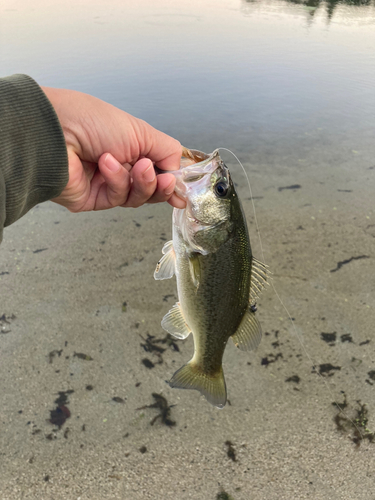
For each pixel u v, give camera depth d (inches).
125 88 49.6
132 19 96.7
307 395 17.2
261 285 13.6
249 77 57.6
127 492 14.2
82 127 10.3
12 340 18.9
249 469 14.8
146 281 22.7
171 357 18.6
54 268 23.4
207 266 12.7
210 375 13.7
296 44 77.6
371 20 103.9
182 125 41.6
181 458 15.1
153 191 10.9
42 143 8.7
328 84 56.0
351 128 43.8
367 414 16.5
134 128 10.8
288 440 15.7
